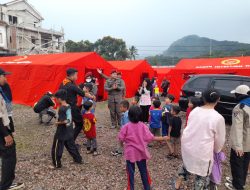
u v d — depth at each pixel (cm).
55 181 495
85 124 633
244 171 455
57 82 1316
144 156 431
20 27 4025
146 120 843
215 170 388
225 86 948
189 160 371
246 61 1516
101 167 566
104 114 1207
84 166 569
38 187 469
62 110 541
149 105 838
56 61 1405
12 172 446
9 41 3772
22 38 4028
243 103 423
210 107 375
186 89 1032
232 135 435
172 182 486
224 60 1612
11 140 424
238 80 942
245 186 488
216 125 354
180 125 617
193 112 383
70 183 488
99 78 1627
